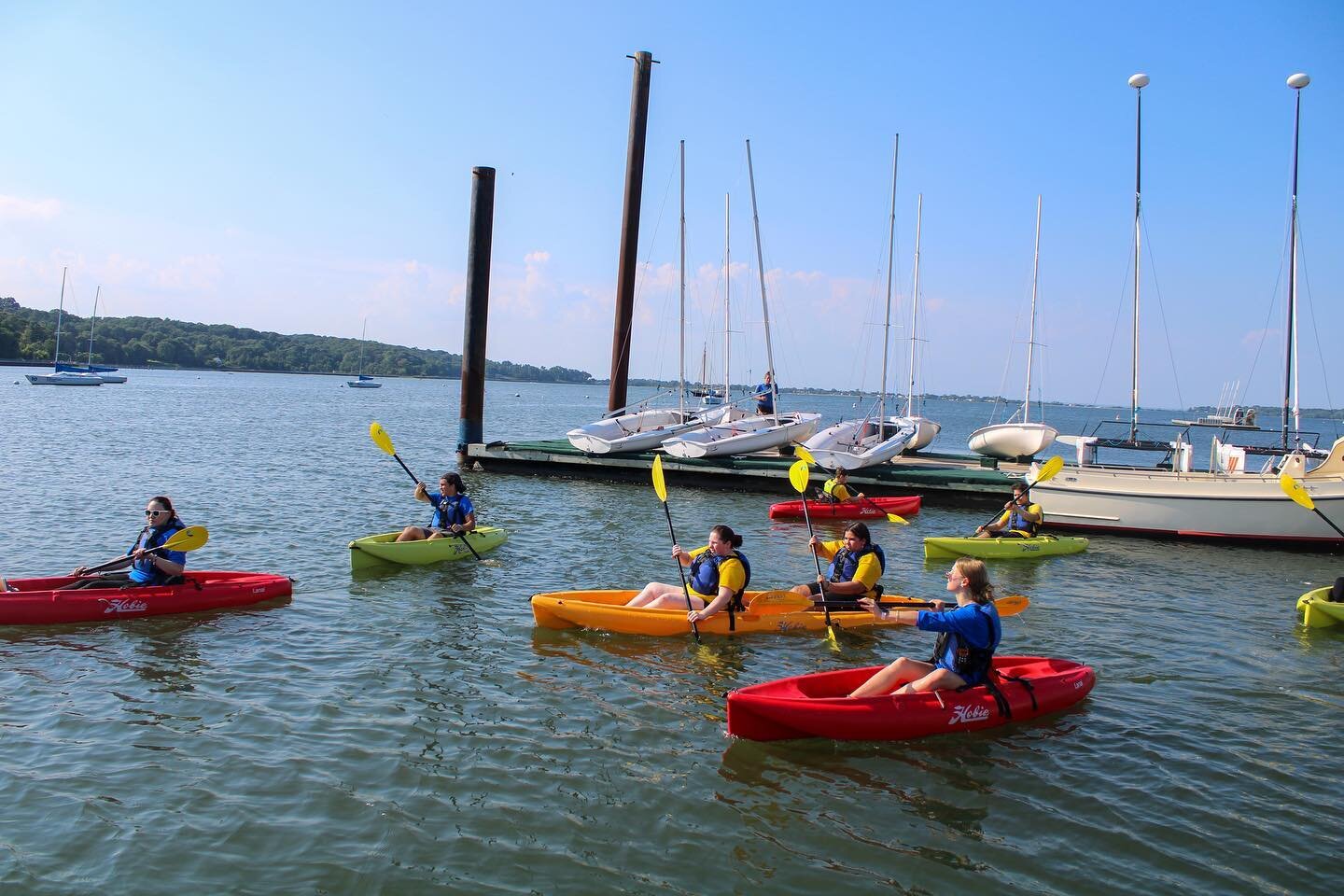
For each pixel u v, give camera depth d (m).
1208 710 7.38
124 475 20.42
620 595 9.59
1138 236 21.67
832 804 5.61
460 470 23.73
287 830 5.12
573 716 6.79
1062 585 11.98
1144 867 5.02
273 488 19.03
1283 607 11.10
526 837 5.11
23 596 8.49
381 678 7.47
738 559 8.82
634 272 26.39
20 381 80.75
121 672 7.47
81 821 5.14
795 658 8.24
